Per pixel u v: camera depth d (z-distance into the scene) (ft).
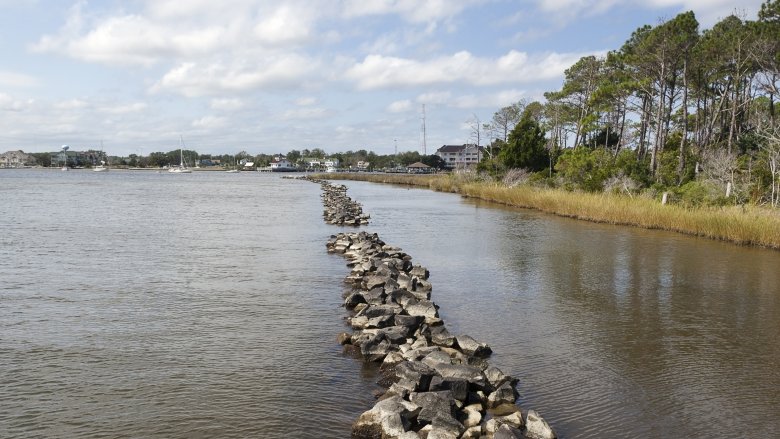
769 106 153.99
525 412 25.44
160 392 26.63
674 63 138.00
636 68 150.00
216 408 25.05
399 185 276.82
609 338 36.09
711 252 70.74
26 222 96.27
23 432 22.65
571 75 195.93
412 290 47.29
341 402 26.02
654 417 25.11
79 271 53.98
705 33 138.62
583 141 204.33
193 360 30.83
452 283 51.88
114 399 25.80
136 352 31.91
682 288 50.60
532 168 198.39
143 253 65.26
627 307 43.80
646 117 162.40
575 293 48.24
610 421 24.68
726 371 30.66
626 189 121.39
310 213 122.62
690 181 119.85
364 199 173.68
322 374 29.30
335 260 62.39
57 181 302.86
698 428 24.17
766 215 80.53
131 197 171.94
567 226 99.96
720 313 42.37
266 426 23.57
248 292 46.65
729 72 140.36
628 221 101.65
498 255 67.92
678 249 73.15
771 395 27.63
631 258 66.13
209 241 76.28
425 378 26.66
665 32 130.82
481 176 208.64
